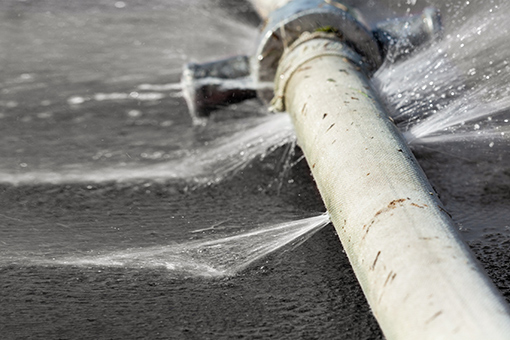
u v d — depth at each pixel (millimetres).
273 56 6398
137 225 5273
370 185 3965
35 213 5512
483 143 6047
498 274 4328
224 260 4668
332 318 4008
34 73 9266
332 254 4668
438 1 7961
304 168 6133
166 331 3930
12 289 4363
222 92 6965
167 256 4758
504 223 4973
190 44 10344
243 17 11570
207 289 4316
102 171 6305
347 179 4145
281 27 6262
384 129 4547
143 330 3943
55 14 12141
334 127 4660
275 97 6129
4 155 6750
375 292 3424
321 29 6176
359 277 3682
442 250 3348
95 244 4977
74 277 4488
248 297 4230
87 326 3990
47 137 7172
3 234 5164
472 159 5875
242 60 6961
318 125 4832
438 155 5969
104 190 5887
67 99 8242
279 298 4215
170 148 6773
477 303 3047
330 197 4246
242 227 5188
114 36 10852
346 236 3893
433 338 2979
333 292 4250
